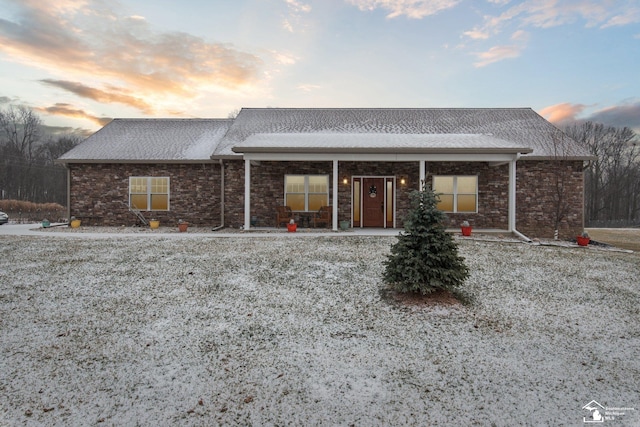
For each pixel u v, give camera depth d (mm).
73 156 14055
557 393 2799
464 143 11625
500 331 4090
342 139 12508
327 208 12805
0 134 44156
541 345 3723
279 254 7832
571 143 13031
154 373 3098
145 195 14227
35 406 2584
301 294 5352
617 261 7879
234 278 6090
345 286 5703
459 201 13102
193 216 14102
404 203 13273
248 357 3428
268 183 13406
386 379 3020
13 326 4113
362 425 2395
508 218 12531
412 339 3865
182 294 5320
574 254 8625
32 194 42438
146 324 4230
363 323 4312
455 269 5031
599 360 3391
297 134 13656
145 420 2434
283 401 2682
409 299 5062
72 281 5859
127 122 17562
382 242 9398
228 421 2428
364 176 13328
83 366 3207
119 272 6383
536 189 12688
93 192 14273
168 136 16062
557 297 5359
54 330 4023
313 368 3217
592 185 36375
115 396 2730
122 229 12977
